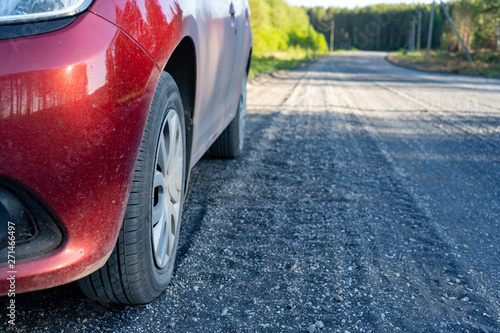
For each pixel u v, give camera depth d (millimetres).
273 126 6035
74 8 1226
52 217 1244
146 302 1641
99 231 1299
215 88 2508
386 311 1706
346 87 15023
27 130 1159
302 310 1698
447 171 3889
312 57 70375
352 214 2756
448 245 2346
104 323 1550
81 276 1294
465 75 24047
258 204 2869
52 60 1170
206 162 3865
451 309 1740
